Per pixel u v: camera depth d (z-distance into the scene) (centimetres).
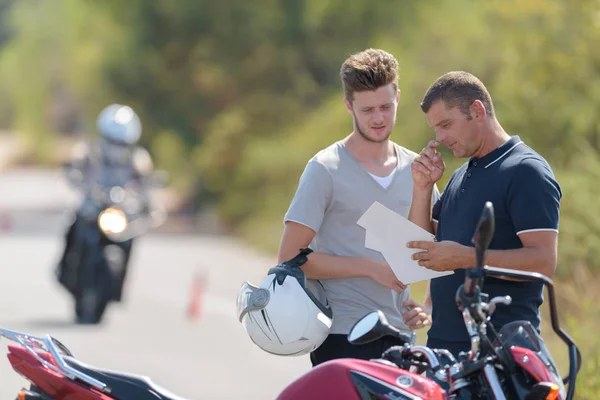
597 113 4578
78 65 11525
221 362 3167
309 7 9044
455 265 1459
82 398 1402
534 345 1303
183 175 11069
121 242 3869
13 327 3762
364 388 1210
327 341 1708
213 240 7900
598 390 2377
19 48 19162
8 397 2634
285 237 1686
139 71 9706
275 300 1549
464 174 1535
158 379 2920
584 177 3756
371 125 1666
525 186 1445
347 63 1678
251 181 8606
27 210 11594
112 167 3903
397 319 1719
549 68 4747
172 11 9431
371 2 8625
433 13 6800
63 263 3884
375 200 1698
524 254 1427
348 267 1669
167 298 4669
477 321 1259
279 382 2903
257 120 9212
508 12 4888
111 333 3678
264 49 9288
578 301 3169
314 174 1692
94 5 10194
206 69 9444
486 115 1491
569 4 4794
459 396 1284
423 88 5703
